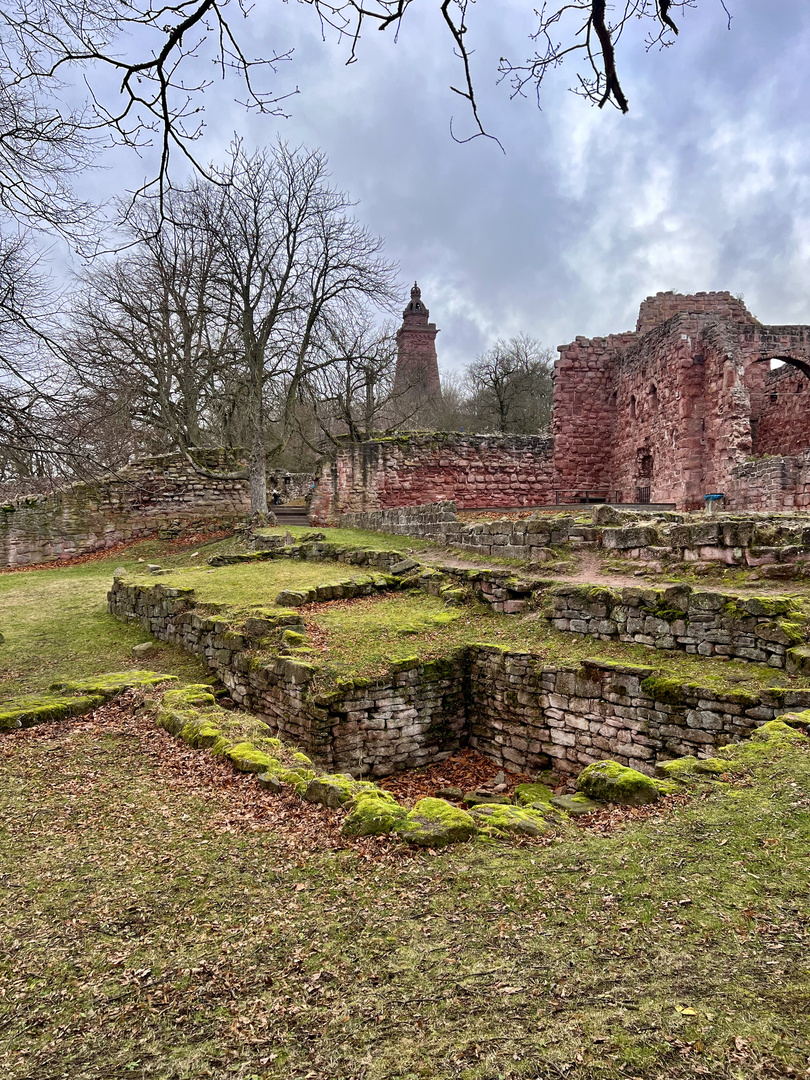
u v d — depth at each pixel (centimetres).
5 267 717
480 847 400
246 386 2166
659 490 2070
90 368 793
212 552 1967
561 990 260
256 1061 237
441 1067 225
